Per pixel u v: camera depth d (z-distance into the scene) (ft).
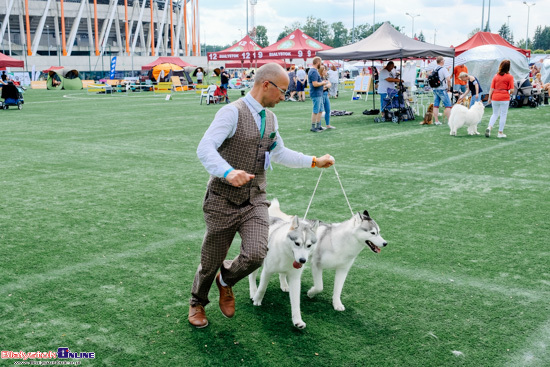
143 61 253.03
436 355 10.98
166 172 29.89
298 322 11.99
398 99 55.21
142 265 15.96
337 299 13.10
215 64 272.51
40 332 11.88
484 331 11.94
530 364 10.61
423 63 120.98
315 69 46.47
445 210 21.59
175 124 56.08
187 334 11.87
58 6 266.36
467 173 28.84
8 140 43.47
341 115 64.08
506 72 40.96
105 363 10.66
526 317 12.58
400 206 22.30
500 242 17.71
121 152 37.09
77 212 21.61
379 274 15.26
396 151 36.47
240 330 12.11
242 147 10.91
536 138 41.65
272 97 10.99
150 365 10.61
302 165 12.35
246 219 11.29
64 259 16.40
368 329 12.13
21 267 15.71
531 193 24.18
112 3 285.02
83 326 12.17
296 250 11.19
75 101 99.40
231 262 11.97
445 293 13.96
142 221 20.40
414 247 17.33
